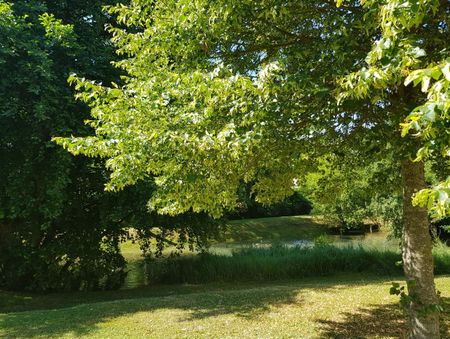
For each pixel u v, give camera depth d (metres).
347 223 22.97
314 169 6.25
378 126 4.50
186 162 4.23
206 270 13.39
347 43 3.92
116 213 11.12
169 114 4.20
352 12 4.21
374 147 4.93
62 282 12.27
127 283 13.52
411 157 4.10
